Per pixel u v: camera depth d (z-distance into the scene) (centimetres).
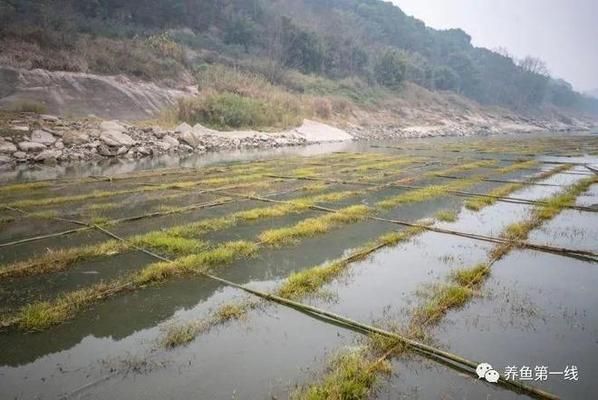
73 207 803
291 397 280
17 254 549
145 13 3562
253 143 2034
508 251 576
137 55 2570
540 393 284
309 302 419
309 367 314
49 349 340
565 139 2975
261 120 2412
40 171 1220
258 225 694
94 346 344
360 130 3042
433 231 666
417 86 5166
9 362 322
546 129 5228
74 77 2047
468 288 448
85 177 1129
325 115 3083
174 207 808
